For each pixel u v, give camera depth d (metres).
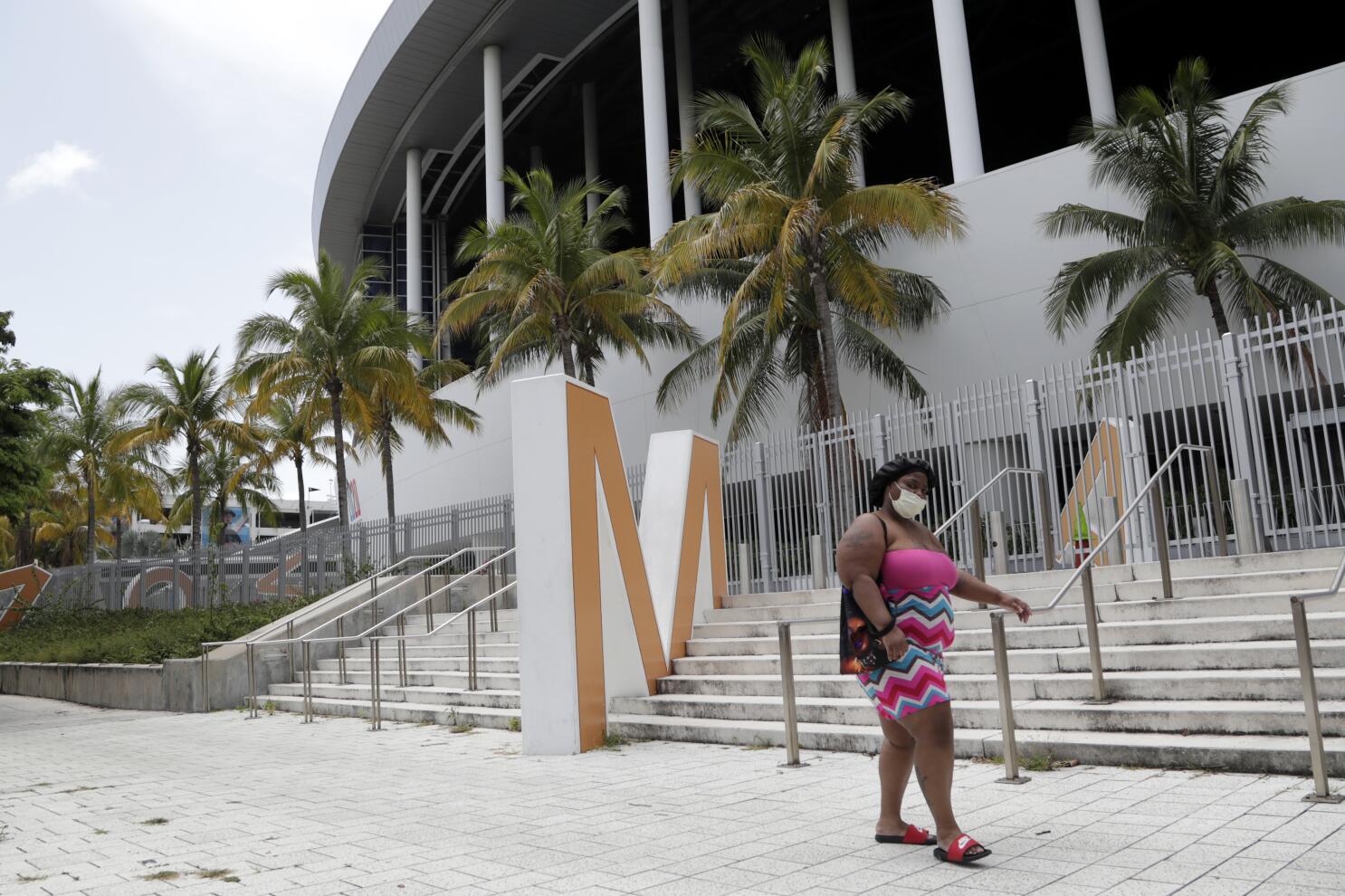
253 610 20.12
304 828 5.53
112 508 46.78
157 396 33.06
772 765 6.69
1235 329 18.66
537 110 49.28
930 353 23.14
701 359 25.61
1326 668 6.05
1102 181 20.28
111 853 5.15
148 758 9.41
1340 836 3.92
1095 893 3.43
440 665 12.88
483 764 7.72
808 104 19.62
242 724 12.27
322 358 26.97
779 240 18.55
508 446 34.47
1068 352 21.33
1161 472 8.16
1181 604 7.40
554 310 24.06
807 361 23.05
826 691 7.90
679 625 9.99
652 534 10.48
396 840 5.07
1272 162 19.44
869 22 42.53
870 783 5.86
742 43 44.09
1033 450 11.48
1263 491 9.53
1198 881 3.50
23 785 8.02
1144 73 45.62
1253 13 40.88
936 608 4.01
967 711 6.70
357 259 60.09
